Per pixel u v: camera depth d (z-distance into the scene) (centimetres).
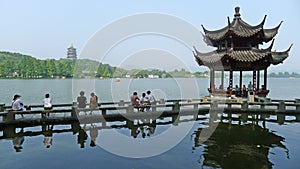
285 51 2308
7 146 1036
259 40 2298
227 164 839
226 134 1257
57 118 1430
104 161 862
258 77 2370
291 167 812
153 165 827
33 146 1039
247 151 981
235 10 2445
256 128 1391
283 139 1161
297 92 4819
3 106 1598
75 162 851
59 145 1055
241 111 1825
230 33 2159
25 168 794
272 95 4016
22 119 1366
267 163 848
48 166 813
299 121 1586
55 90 4134
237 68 2219
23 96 3212
